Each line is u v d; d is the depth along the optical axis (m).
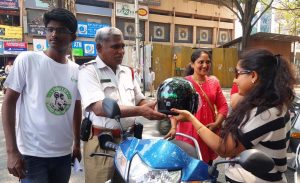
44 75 2.69
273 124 2.15
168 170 1.80
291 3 19.97
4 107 2.61
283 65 2.22
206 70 3.88
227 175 2.40
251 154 1.72
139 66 15.54
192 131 3.46
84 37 24.62
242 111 2.19
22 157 2.62
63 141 2.82
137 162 1.88
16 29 21.41
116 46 2.82
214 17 33.41
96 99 2.62
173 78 2.28
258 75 2.22
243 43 16.98
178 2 30.59
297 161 3.44
